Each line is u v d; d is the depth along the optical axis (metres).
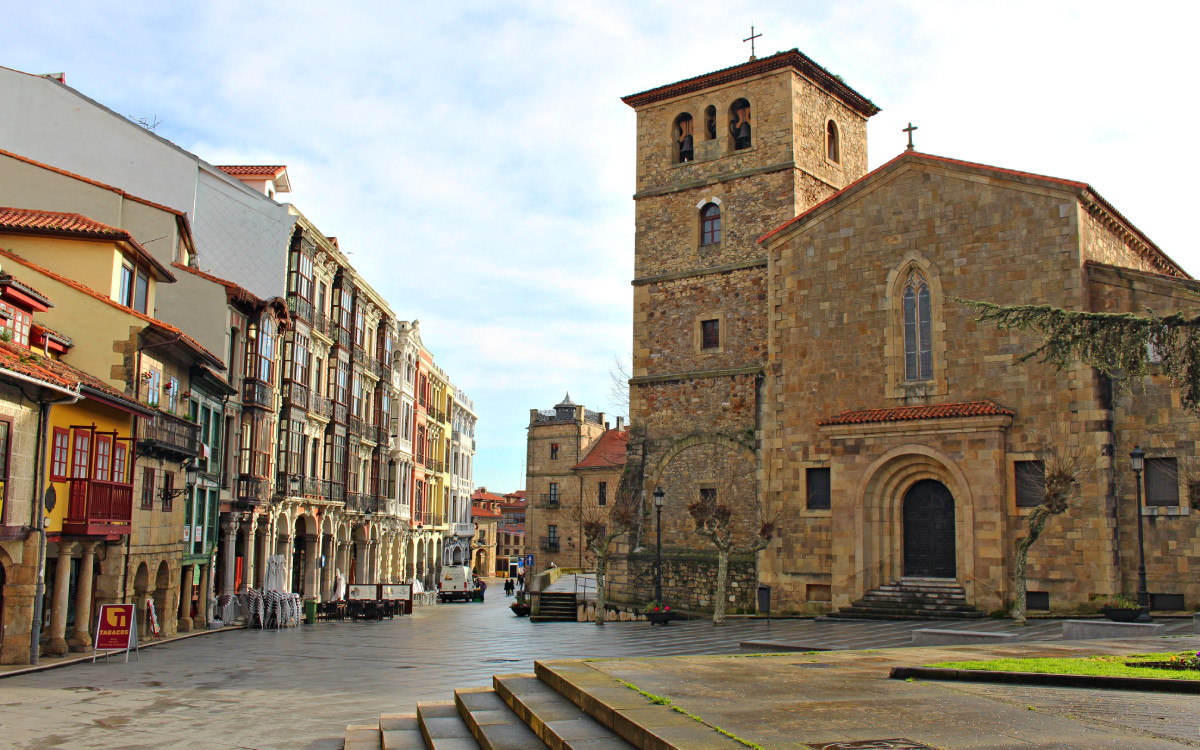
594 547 37.97
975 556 30.64
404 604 47.75
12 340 23.86
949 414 31.34
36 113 40.41
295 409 44.97
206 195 42.44
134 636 24.27
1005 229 32.16
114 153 40.66
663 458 40.28
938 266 33.22
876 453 32.88
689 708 10.04
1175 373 21.33
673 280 41.72
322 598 51.22
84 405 25.58
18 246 28.84
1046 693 11.48
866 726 9.11
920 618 30.83
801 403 35.47
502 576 131.50
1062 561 29.78
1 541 21.88
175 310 37.19
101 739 13.30
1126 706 10.48
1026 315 22.44
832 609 33.16
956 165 33.16
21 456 22.42
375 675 20.64
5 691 18.11
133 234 35.44
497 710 12.45
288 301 44.91
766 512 35.81
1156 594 28.69
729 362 39.66
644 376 41.47
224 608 36.88
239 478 39.56
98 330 27.88
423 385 75.31
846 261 35.19
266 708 16.05
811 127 41.62
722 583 34.31
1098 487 29.44
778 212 39.97
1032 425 30.83
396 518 65.12
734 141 42.19
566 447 93.88
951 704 10.46
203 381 35.59
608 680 12.13
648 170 43.59
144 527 29.50
